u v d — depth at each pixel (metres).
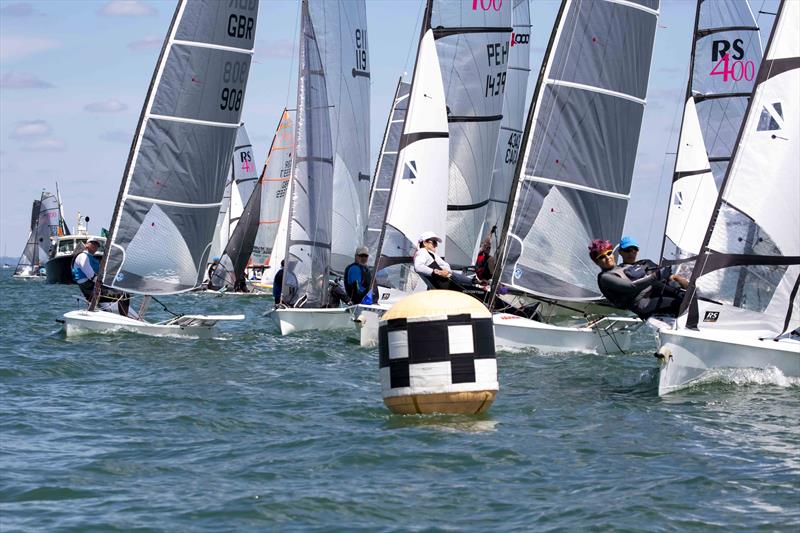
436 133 53.38
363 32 64.31
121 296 52.53
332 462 22.88
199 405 30.55
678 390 32.28
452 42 58.50
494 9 58.69
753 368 32.84
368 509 19.44
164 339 48.75
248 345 47.91
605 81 46.81
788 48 33.25
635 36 47.16
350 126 64.19
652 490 20.64
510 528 18.33
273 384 35.00
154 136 51.84
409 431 25.81
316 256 58.84
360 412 28.89
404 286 53.12
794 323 33.22
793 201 33.16
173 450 24.36
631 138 47.69
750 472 22.08
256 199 127.12
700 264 33.50
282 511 19.31
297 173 58.75
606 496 20.23
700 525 18.47
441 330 26.77
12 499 20.23
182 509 19.47
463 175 59.09
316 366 40.38
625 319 44.47
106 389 33.75
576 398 31.66
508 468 22.41
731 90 66.62
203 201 53.12
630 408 29.67
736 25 66.50
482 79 58.78
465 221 59.25
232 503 19.78
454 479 21.52
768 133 33.28
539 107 46.53
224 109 53.06
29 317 69.81
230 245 126.88
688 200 67.50
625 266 36.50
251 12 53.25
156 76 51.72
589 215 47.06
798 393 31.78
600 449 24.22
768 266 33.28
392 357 27.16
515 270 46.66
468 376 26.88
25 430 26.75
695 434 25.94
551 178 46.69
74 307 86.50
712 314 33.38
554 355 43.31
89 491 20.78
